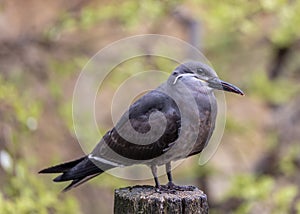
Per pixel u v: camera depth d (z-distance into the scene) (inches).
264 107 640.4
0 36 540.1
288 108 593.9
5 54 517.7
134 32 569.6
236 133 567.5
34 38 519.2
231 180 528.4
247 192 448.8
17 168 377.4
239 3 497.0
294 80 597.9
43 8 593.9
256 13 506.9
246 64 598.5
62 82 551.8
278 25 541.0
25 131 417.1
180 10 537.3
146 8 485.7
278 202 443.5
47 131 523.5
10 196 372.2
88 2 538.3
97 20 502.9
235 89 286.2
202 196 251.3
